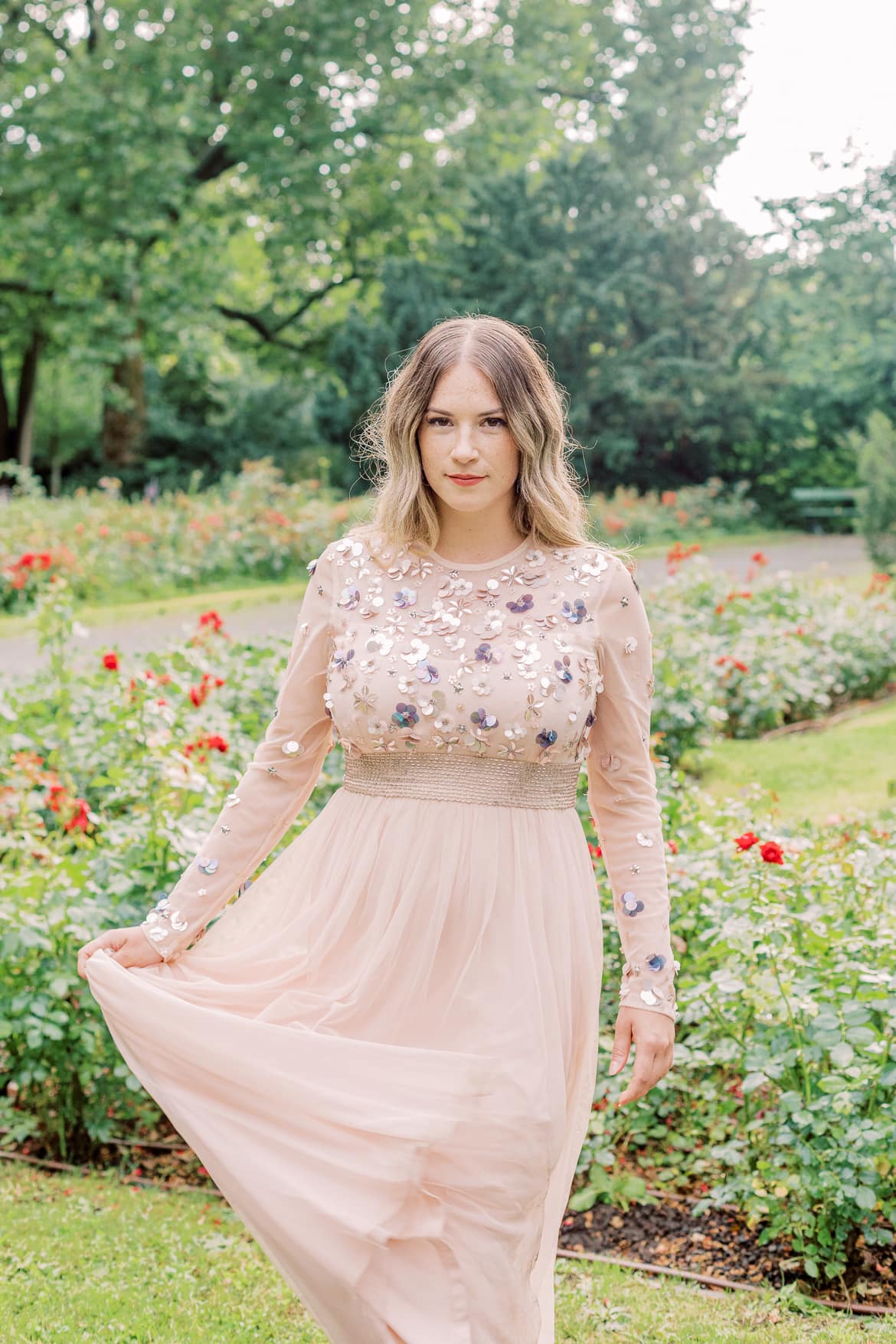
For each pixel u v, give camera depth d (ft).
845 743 25.89
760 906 10.16
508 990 6.40
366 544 7.15
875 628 32.22
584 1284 9.23
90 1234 9.77
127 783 14.19
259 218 84.33
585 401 76.79
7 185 68.54
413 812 6.70
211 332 82.28
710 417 78.59
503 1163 6.06
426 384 6.84
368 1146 6.00
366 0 73.72
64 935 11.35
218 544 49.88
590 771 7.29
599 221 76.69
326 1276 5.85
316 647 7.16
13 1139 11.82
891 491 49.80
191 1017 6.38
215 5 72.49
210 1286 8.97
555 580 6.92
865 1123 9.11
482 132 83.56
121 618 42.11
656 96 88.28
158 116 67.72
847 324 80.74
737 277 80.79
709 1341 8.30
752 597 32.81
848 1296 9.13
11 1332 8.15
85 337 73.72
